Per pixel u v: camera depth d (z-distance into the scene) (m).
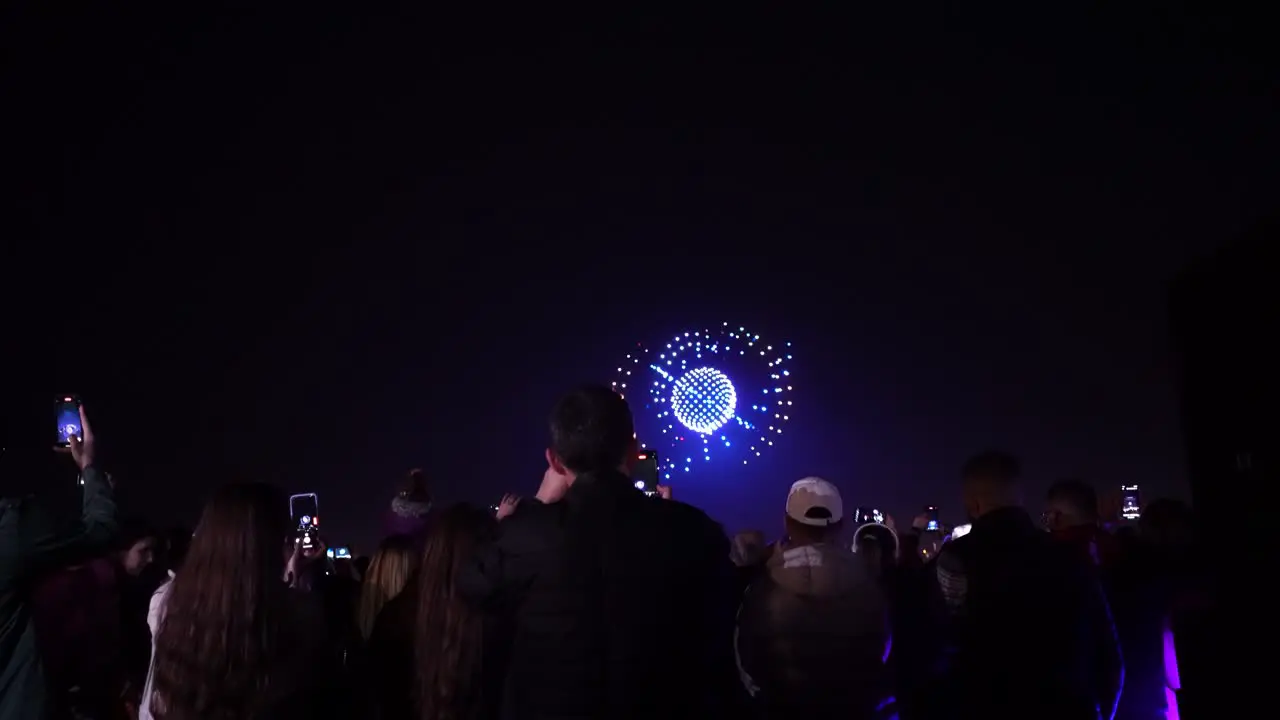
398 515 4.65
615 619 2.30
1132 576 3.64
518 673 2.35
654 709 2.28
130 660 4.35
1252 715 1.30
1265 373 1.29
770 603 2.76
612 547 2.35
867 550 3.89
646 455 4.57
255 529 2.60
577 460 2.50
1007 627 2.96
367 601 3.59
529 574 2.36
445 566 3.00
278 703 2.51
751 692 2.80
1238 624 1.33
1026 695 2.93
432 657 2.94
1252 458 1.31
